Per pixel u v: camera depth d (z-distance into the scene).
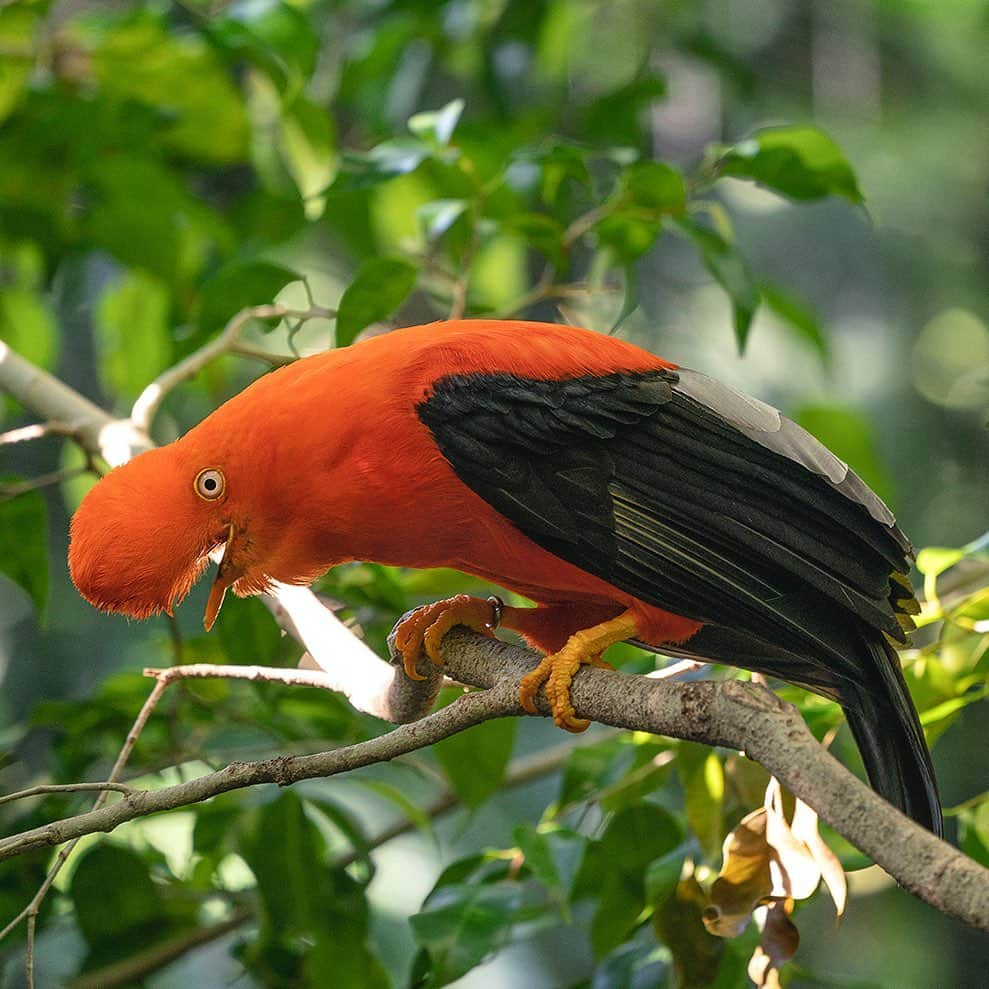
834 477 6.16
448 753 8.24
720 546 6.16
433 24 13.08
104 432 8.49
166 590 6.20
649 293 15.20
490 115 13.12
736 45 16.19
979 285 16.70
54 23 13.52
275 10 10.79
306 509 6.31
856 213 16.64
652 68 14.01
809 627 6.07
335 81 13.41
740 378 15.18
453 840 8.27
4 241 11.91
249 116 11.70
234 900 9.02
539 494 6.17
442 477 6.23
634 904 7.77
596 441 6.26
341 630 7.30
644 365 6.52
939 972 14.33
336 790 14.23
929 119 16.75
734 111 15.77
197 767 10.59
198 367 8.80
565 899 7.15
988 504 15.80
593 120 12.55
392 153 9.48
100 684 9.39
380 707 6.91
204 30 10.80
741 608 6.10
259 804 8.30
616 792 7.92
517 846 7.42
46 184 11.29
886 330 16.59
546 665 5.80
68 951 11.00
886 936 14.42
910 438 16.16
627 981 7.76
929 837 4.37
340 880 8.50
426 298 12.62
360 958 8.28
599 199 10.83
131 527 6.10
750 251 16.73
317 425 6.23
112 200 11.14
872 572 6.09
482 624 6.83
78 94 11.53
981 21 16.50
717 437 6.30
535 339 6.48
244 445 6.28
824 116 16.48
